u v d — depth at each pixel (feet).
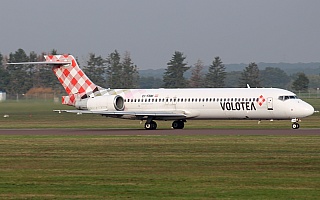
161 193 286.05
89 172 350.43
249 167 363.35
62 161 399.24
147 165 375.45
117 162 390.83
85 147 482.69
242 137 549.54
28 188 301.63
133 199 273.54
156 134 606.96
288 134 579.07
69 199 274.36
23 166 377.71
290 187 297.53
